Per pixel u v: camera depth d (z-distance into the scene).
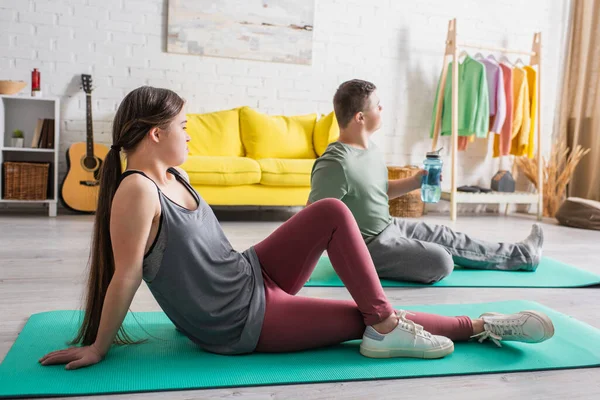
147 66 4.46
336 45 4.88
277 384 1.25
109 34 4.36
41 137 4.11
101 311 1.35
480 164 5.33
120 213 1.18
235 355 1.40
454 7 5.12
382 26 4.96
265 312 1.37
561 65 5.42
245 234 3.50
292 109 4.84
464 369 1.36
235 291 1.35
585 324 1.77
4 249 2.71
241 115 4.52
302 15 4.74
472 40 5.19
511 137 4.89
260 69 4.72
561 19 5.38
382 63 4.99
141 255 1.21
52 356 1.29
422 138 5.16
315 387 1.25
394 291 2.20
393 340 1.40
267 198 4.07
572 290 2.31
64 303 1.86
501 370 1.36
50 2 4.22
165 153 1.26
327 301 1.43
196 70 4.57
